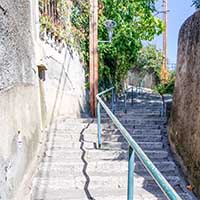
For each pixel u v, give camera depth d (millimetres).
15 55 2514
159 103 8492
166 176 3629
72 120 5262
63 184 3166
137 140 4684
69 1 6348
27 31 3186
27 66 3100
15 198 2316
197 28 3969
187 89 4113
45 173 3352
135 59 11297
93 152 3906
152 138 4734
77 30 6922
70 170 3477
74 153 3857
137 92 12305
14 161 2326
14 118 2385
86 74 8672
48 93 4496
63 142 4145
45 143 4012
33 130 3277
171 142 4453
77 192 3062
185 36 4531
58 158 3734
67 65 6121
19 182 2480
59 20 5484
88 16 7281
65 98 5898
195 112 3645
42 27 4203
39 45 3762
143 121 5379
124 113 6395
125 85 12836
